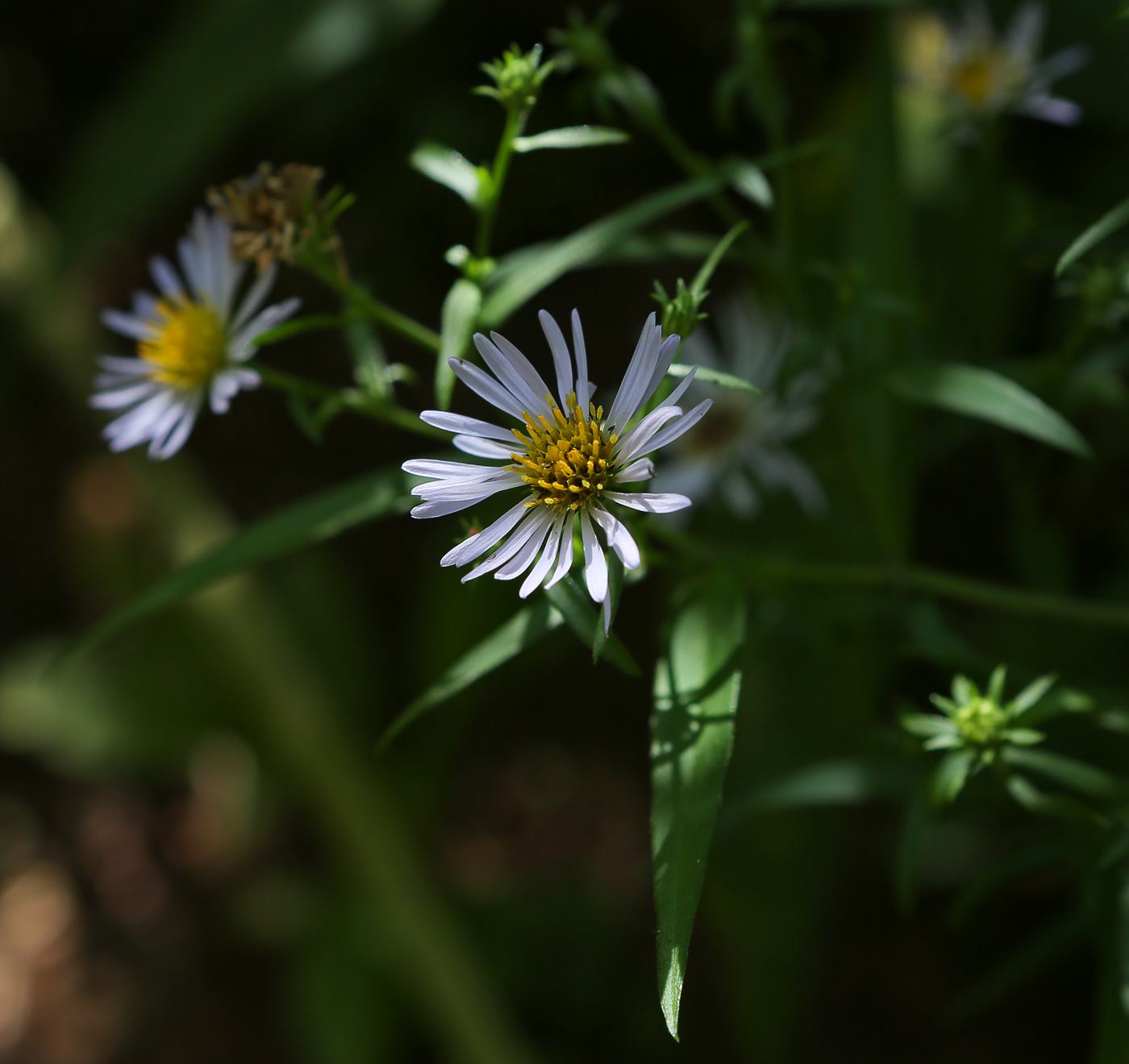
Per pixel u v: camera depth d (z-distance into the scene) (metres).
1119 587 0.35
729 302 0.41
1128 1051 0.29
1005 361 0.33
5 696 0.50
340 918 0.47
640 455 0.27
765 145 0.49
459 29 0.50
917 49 0.40
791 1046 0.39
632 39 0.50
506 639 0.27
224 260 0.30
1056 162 0.40
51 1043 0.49
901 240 0.32
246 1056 0.48
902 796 0.31
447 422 0.27
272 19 0.46
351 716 0.51
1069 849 0.30
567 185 0.51
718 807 0.26
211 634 0.49
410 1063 0.46
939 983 0.43
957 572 0.44
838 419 0.32
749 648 0.34
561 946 0.47
